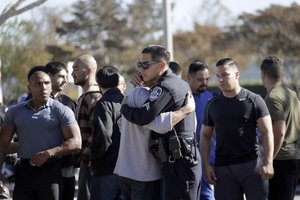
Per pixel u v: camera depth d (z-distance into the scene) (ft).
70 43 226.58
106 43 231.91
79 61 34.04
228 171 28.53
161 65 26.50
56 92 33.96
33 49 175.42
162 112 25.85
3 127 29.63
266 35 179.52
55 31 211.00
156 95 25.76
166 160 26.30
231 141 28.35
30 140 29.12
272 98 29.68
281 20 177.37
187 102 26.16
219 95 29.01
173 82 26.13
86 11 230.48
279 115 29.50
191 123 26.68
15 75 151.33
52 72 33.76
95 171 31.76
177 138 26.11
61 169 30.71
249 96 28.40
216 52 202.18
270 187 30.71
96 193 31.68
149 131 26.86
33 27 177.17
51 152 28.53
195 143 26.66
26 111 29.27
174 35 212.64
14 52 151.74
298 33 176.24
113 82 32.04
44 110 29.19
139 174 26.94
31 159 28.68
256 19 181.27
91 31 230.48
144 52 26.66
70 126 29.25
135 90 26.99
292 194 30.63
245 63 199.52
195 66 34.55
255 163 28.27
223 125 28.45
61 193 29.50
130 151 27.22
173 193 26.30
